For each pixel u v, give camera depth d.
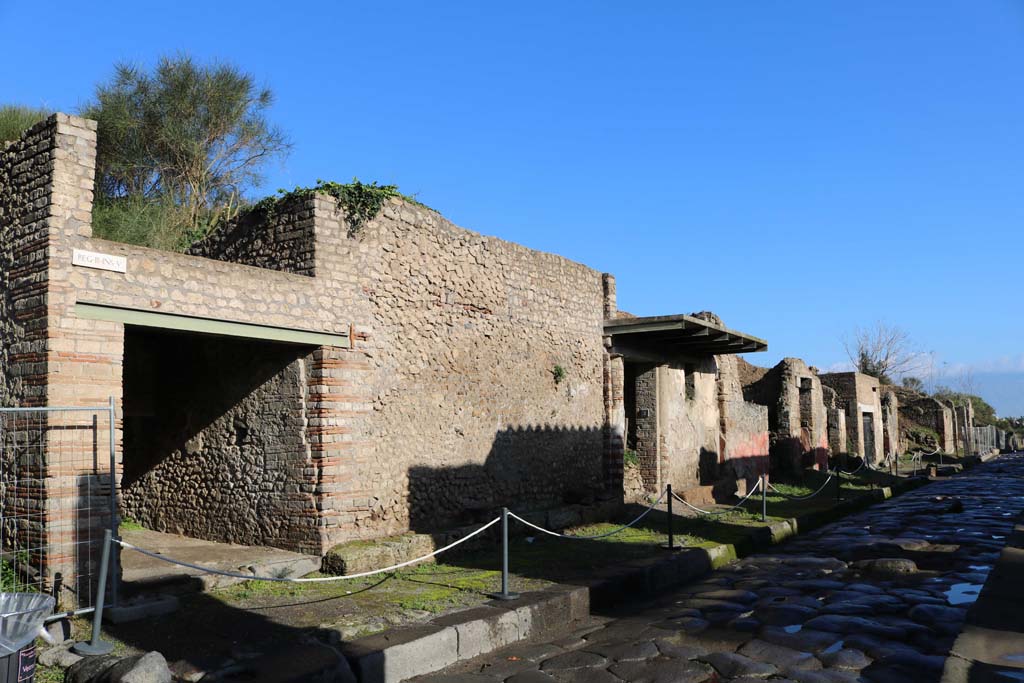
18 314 7.55
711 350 18.70
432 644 6.49
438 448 11.13
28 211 7.57
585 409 14.92
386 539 9.80
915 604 8.27
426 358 11.02
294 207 9.84
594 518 13.77
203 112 21.84
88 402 7.38
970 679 5.70
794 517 14.75
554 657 6.82
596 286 15.63
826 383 33.25
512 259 13.11
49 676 5.69
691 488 17.86
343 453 9.57
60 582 7.04
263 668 5.64
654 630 7.57
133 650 6.14
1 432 7.59
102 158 20.52
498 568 9.59
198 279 8.29
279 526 9.62
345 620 6.90
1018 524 14.10
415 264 10.94
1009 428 65.88
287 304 9.12
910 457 39.59
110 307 7.59
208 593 8.02
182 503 10.74
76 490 7.23
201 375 10.63
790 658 6.49
